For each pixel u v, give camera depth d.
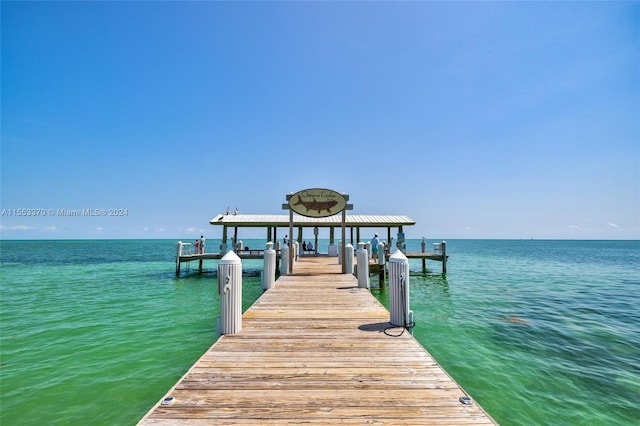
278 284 9.23
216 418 2.47
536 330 8.34
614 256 47.81
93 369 5.89
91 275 21.72
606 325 8.86
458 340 7.51
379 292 14.58
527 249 79.56
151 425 2.37
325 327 5.01
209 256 21.14
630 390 5.06
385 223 22.06
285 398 2.78
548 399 4.79
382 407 2.63
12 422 4.20
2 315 10.27
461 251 66.94
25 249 70.44
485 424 2.40
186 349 6.98
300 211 11.73
